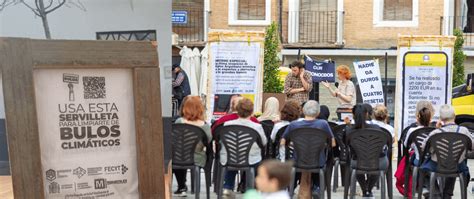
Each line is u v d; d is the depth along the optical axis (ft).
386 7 76.38
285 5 77.00
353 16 76.54
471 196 32.86
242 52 40.34
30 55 15.98
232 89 40.45
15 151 15.93
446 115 28.17
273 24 66.23
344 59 75.25
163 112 20.86
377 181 34.01
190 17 77.46
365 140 28.12
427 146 27.76
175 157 27.99
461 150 27.48
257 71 40.42
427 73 42.57
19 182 15.99
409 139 28.96
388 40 76.13
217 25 77.92
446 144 27.43
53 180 16.60
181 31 77.46
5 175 19.07
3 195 17.70
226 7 77.66
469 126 55.83
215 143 29.14
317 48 75.82
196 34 77.46
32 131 16.03
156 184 17.38
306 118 28.14
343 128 31.73
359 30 76.54
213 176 33.50
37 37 19.67
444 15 75.41
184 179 30.76
